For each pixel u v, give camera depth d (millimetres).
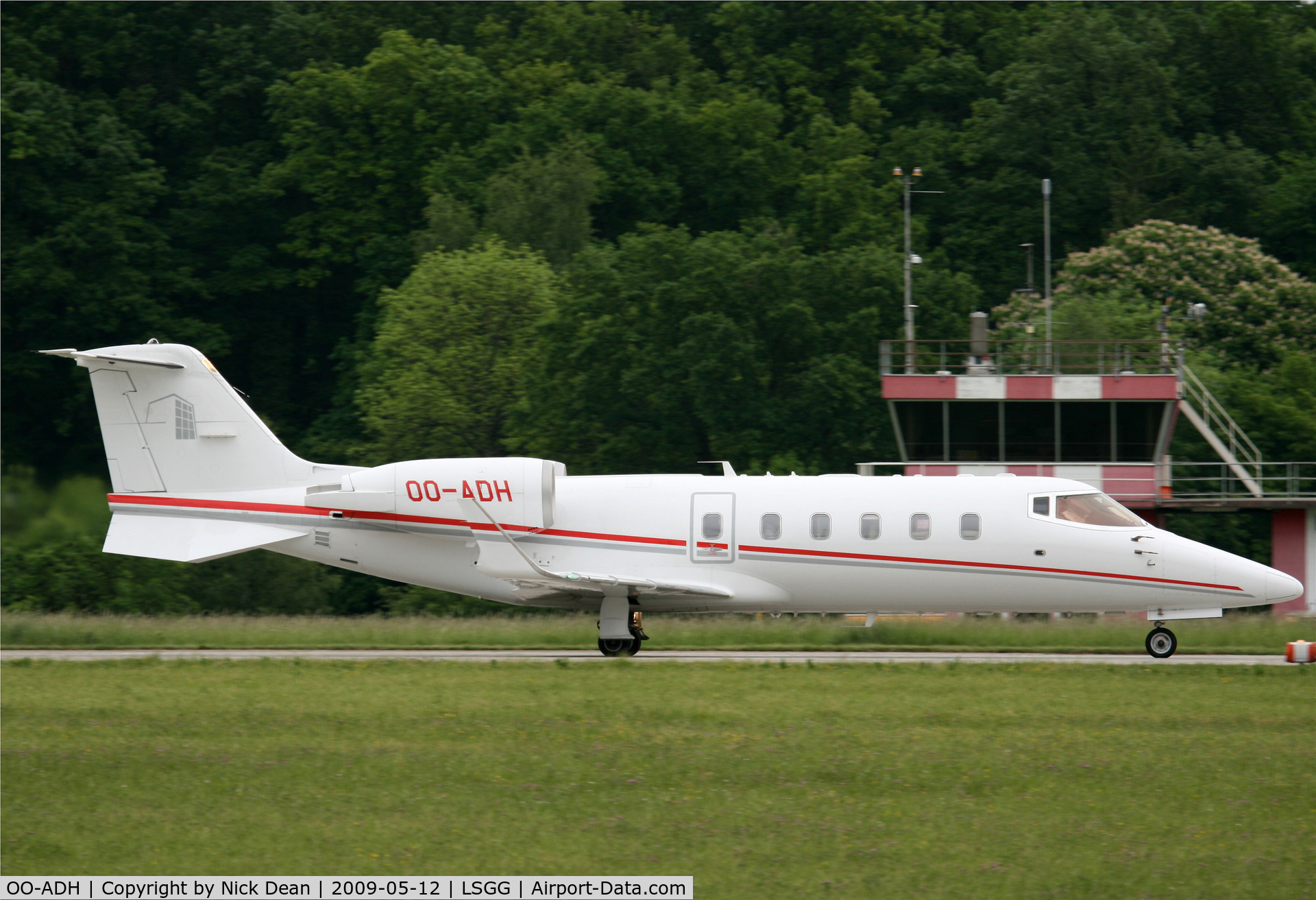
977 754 63531
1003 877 49438
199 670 89438
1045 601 96500
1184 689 79000
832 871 50188
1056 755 63250
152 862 52031
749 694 77812
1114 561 95375
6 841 54156
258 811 56969
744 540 97688
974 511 96688
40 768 62844
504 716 71750
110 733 69062
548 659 97625
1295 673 84938
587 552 99188
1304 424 198250
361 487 100812
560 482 101938
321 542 102688
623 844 52906
